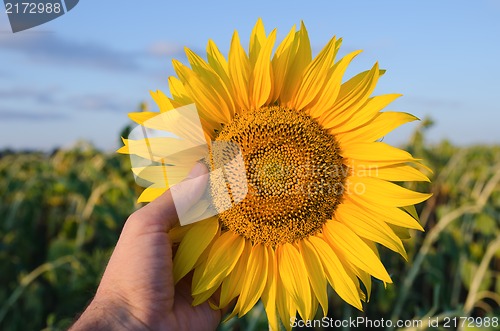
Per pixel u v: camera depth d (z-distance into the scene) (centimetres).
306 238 32
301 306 30
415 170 30
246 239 32
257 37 32
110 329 27
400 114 31
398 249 30
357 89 31
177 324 29
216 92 30
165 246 28
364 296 30
